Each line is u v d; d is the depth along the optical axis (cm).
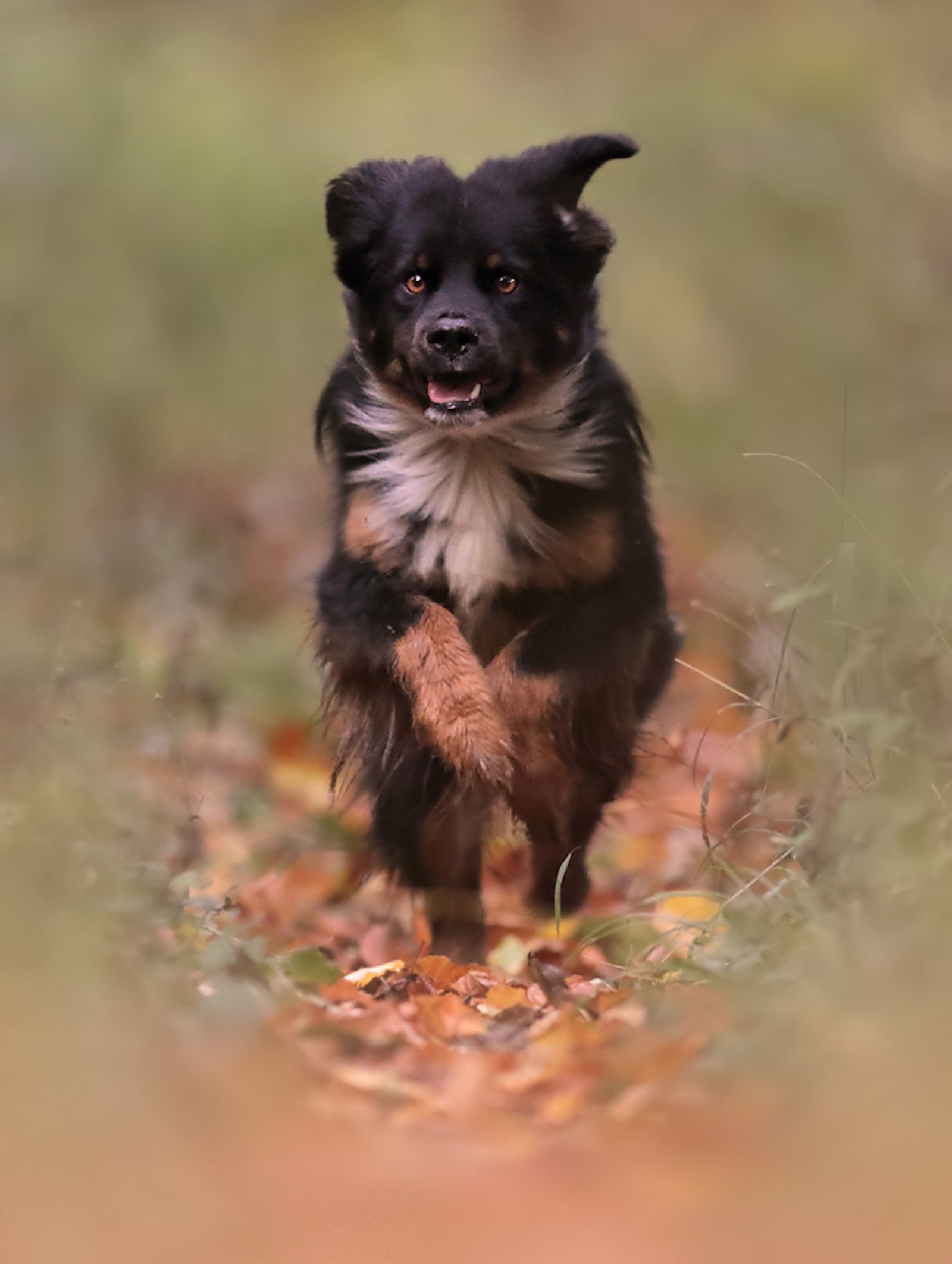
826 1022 745
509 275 1005
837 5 2811
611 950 998
